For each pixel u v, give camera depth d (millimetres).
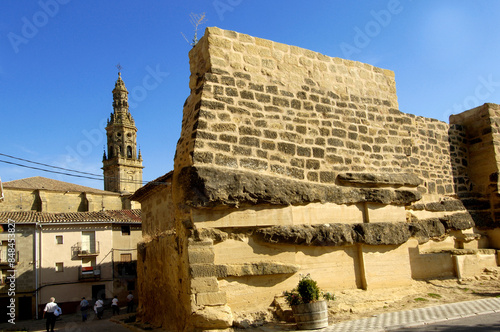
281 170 10664
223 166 9812
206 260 9281
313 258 10844
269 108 10922
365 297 10961
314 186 11008
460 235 15352
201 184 9344
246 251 9883
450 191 16031
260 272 9805
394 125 13289
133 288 36938
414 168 15109
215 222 9594
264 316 9594
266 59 11273
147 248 15227
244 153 10195
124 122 92938
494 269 14438
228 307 9273
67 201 61250
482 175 16641
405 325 8625
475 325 8164
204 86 10125
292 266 10250
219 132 9984
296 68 11742
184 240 9484
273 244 10172
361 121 12570
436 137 16172
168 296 11789
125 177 90000
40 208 57875
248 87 10742
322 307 9031
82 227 35781
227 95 10359
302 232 10422
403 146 13312
